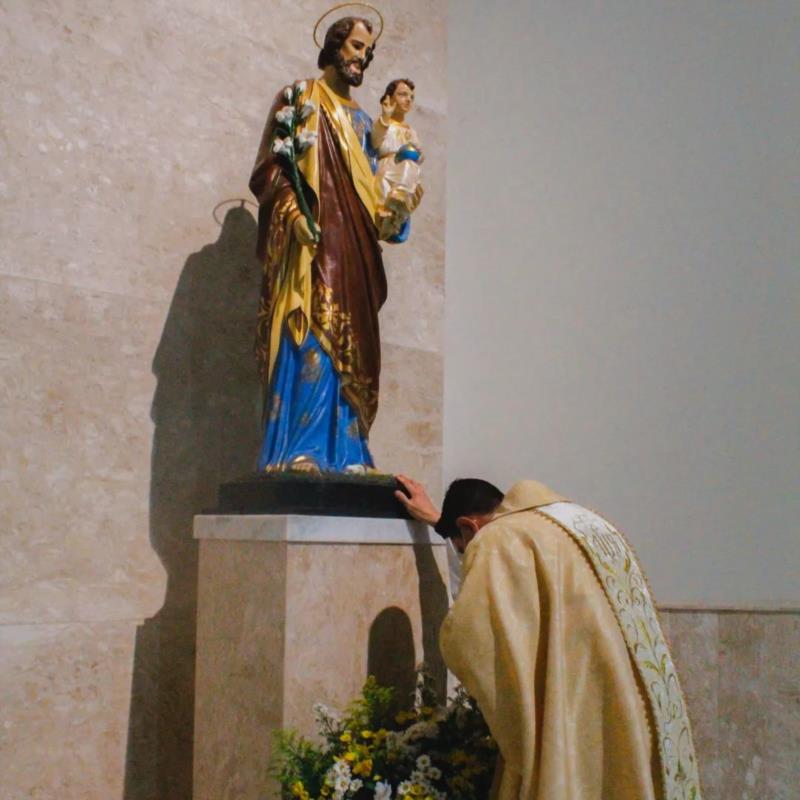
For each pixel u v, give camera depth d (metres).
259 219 3.21
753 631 3.40
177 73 3.69
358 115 3.28
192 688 3.46
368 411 3.17
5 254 3.15
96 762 3.19
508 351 4.37
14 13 3.25
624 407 3.93
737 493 3.54
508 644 2.23
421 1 4.77
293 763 2.49
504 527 2.43
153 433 3.46
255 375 3.82
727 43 3.81
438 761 2.55
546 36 4.48
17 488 3.10
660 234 3.93
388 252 4.40
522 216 4.43
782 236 3.55
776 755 3.30
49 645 3.12
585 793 2.18
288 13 4.14
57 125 3.32
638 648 2.35
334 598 2.77
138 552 3.37
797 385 3.44
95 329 3.34
